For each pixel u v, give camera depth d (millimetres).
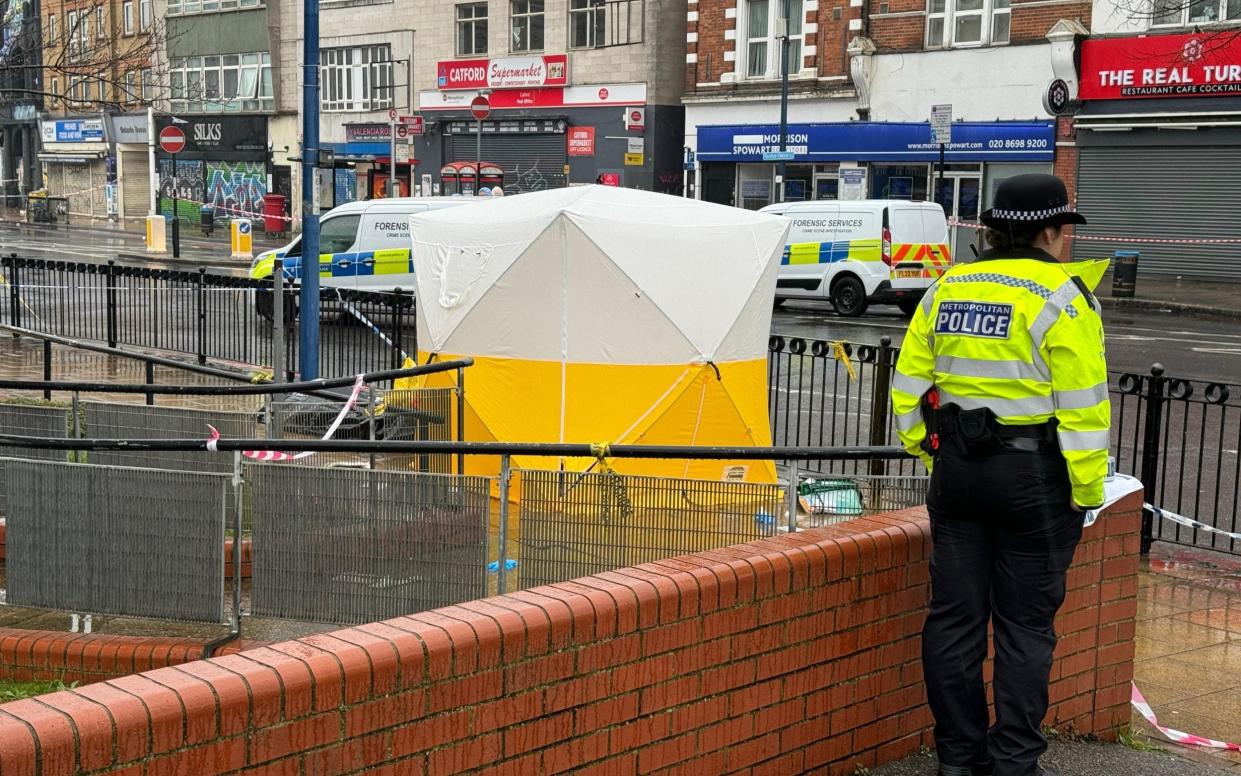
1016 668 4074
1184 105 28406
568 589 3463
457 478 6070
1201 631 6887
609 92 41219
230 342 16328
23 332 16344
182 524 6379
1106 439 3867
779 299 25594
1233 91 27547
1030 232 4039
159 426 8453
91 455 8383
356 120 49125
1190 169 28672
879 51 33781
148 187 58500
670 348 9477
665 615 3533
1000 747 4137
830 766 4137
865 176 33969
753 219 10219
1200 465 8500
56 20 17516
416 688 2996
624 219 9586
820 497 6555
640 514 6152
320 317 15469
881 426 9547
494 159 44969
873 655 4227
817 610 4000
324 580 6305
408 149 46781
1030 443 3922
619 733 3457
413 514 6156
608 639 3396
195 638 6410
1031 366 3893
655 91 40125
